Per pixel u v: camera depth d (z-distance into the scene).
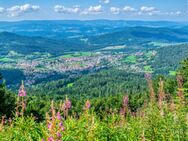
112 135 12.26
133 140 12.20
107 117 14.59
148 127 12.72
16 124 12.20
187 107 15.27
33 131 11.38
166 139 12.25
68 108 12.55
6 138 11.50
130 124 13.75
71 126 10.84
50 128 7.93
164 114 13.98
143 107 16.48
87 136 10.54
